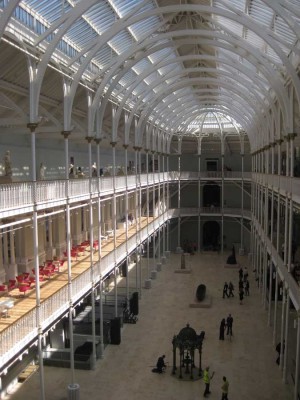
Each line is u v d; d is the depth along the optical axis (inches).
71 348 678.5
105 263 881.5
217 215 1836.9
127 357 820.0
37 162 890.1
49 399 663.8
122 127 1312.7
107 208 1304.1
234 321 1015.0
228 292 1249.4
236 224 1956.2
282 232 1157.1
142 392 690.2
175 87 1187.9
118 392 689.6
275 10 589.6
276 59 871.7
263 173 1234.0
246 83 1066.7
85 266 864.9
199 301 1138.0
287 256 775.7
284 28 738.2
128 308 1053.2
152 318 1033.5
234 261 1605.6
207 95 1514.5
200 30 812.6
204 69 1062.4
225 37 813.9
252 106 1202.6
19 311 609.0
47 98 775.1
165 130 1690.5
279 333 934.4
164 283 1354.6
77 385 666.2
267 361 805.9
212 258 1742.1
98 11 727.7
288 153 809.5
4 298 655.8
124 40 881.5
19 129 705.0
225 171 1882.4
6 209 523.2
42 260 860.0
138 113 1210.6
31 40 589.6
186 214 1851.6
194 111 1689.2
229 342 892.6
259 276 1293.1
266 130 1157.7
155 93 1256.8
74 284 706.8
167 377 740.0
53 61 646.5
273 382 725.9
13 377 703.1
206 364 792.3
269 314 991.0
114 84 867.4
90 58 693.9
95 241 1112.8
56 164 992.2
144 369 770.2
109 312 1006.4
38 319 570.6
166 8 695.1
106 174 1244.5
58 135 829.8
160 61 954.7
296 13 573.9
